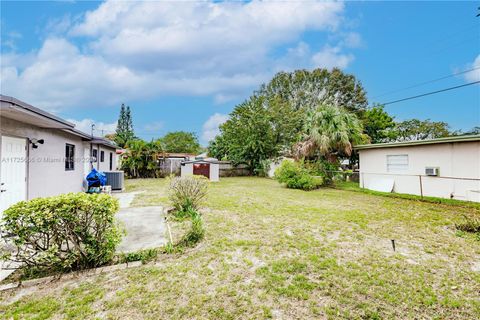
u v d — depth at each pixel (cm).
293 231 463
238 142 1912
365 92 2361
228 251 367
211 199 816
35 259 282
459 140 763
